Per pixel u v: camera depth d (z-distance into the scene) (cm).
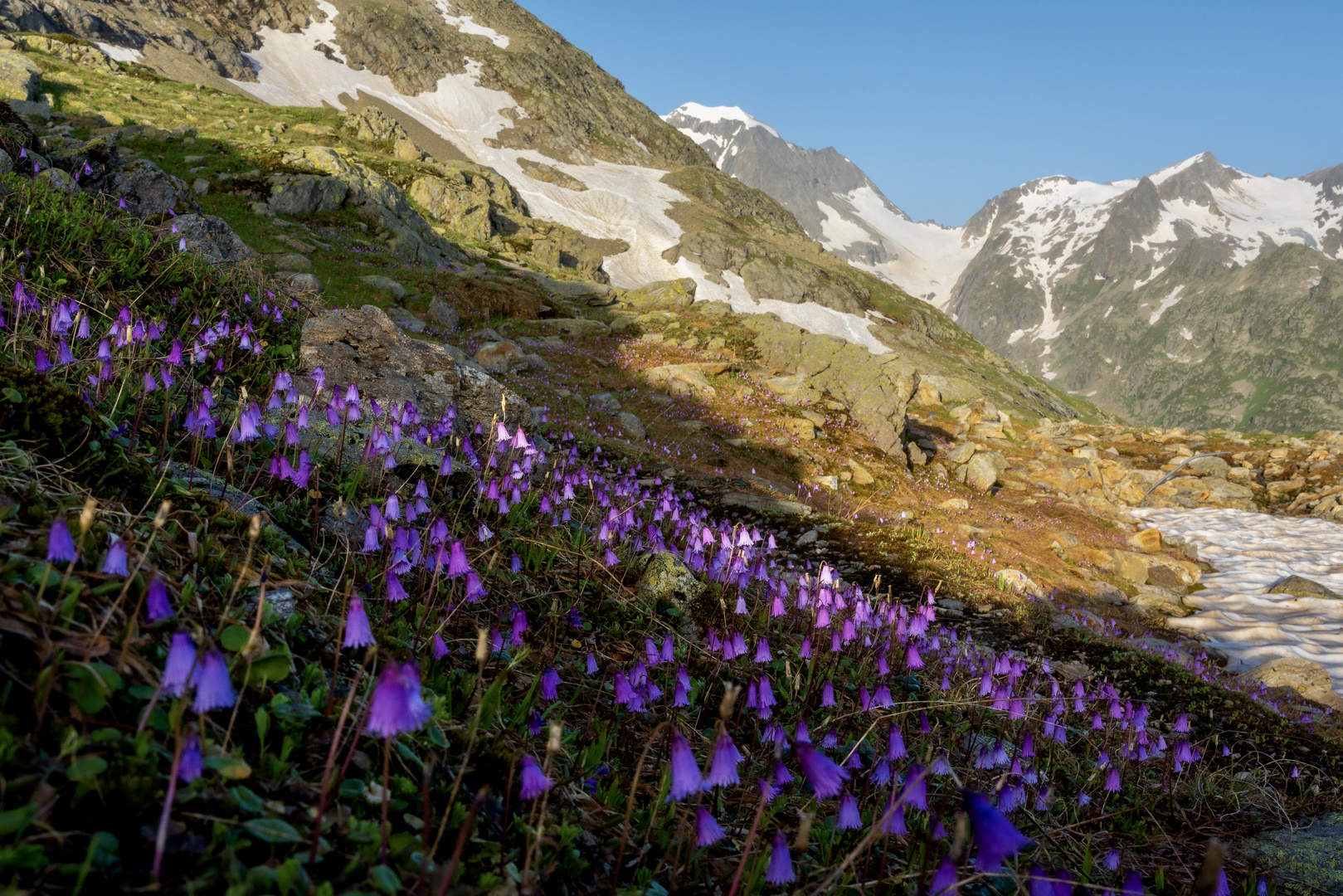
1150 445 3775
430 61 17275
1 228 799
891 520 1980
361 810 249
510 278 4309
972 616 1395
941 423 3525
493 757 326
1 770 190
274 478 502
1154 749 676
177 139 5016
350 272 3184
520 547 660
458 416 928
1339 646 1490
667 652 425
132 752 218
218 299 993
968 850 381
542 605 578
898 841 409
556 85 18762
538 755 358
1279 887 513
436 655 369
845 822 276
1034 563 1872
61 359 467
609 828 330
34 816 183
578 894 280
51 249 823
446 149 14925
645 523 988
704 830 246
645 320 3778
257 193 4362
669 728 426
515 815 300
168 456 463
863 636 739
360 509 548
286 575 379
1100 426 4238
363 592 441
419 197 7731
